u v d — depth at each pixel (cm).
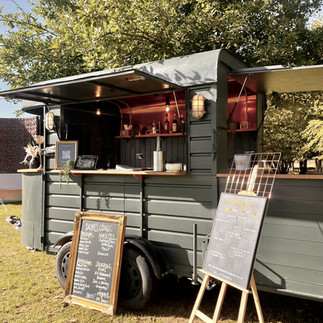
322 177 240
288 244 254
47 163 423
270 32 575
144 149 550
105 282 297
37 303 314
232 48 599
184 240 307
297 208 251
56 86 339
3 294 333
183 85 317
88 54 562
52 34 680
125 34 532
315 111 639
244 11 557
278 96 639
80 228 326
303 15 593
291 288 252
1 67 733
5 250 485
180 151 515
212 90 303
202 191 301
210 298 328
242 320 215
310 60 578
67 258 338
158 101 530
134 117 560
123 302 302
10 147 1033
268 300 323
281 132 679
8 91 362
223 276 238
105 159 541
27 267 410
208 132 303
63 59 679
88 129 504
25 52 712
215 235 256
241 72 340
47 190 419
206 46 605
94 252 311
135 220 338
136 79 310
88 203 376
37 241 426
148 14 541
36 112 513
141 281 294
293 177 251
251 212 236
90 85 335
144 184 333
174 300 324
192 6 632
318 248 243
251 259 222
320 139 549
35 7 737
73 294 311
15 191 1035
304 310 300
